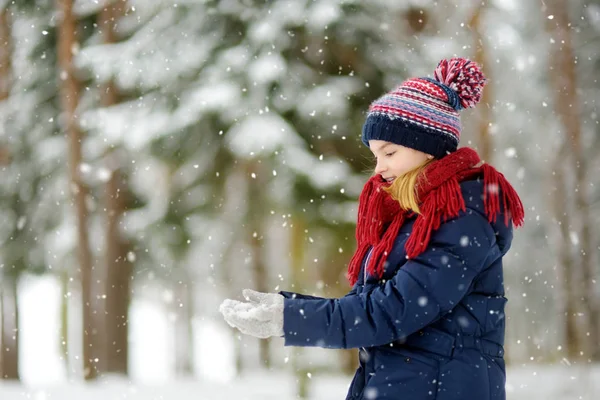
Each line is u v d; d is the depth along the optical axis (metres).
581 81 15.22
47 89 15.66
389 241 2.37
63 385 13.01
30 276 17.66
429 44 12.02
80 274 15.21
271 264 20.56
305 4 10.82
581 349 13.27
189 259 14.35
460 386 2.28
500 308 2.41
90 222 15.62
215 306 26.67
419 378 2.30
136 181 15.88
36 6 15.44
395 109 2.43
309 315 2.21
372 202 2.43
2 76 16.05
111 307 15.56
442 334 2.32
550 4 14.41
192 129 11.05
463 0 14.29
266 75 10.62
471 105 2.56
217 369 26.33
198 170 11.84
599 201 16.28
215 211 12.49
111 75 12.53
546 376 12.32
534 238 19.47
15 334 18.42
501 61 15.88
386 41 11.23
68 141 14.77
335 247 10.98
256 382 13.95
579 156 14.29
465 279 2.27
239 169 11.90
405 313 2.23
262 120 10.46
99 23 14.89
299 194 10.52
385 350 2.38
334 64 11.16
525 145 17.27
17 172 16.14
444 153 2.44
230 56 10.98
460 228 2.29
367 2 11.01
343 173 10.68
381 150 2.46
